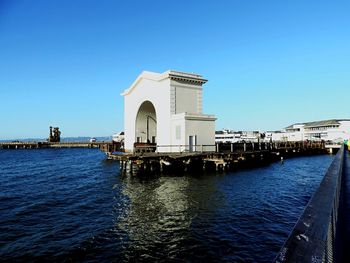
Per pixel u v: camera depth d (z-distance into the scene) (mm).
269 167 35406
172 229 11961
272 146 50531
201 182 23484
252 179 25312
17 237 11359
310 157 55688
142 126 41000
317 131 80875
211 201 16906
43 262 9133
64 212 15258
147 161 26641
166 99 32938
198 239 10766
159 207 15664
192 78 33719
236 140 79875
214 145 32656
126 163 28953
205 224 12531
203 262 8914
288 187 21938
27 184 25688
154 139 42250
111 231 11867
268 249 9789
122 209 15547
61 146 126688
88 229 12211
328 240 1861
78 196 19625
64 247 10273
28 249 10141
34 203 17609
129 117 42281
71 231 12000
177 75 32688
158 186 22000
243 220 13102
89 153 87000
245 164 34375
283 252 1625
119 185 23219
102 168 38938
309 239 1803
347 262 3631
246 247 9977
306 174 29875
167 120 32750
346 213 6570
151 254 9570
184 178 25406
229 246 10070
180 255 9445
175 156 26984
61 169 39219
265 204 16266
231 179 25047
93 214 14711
